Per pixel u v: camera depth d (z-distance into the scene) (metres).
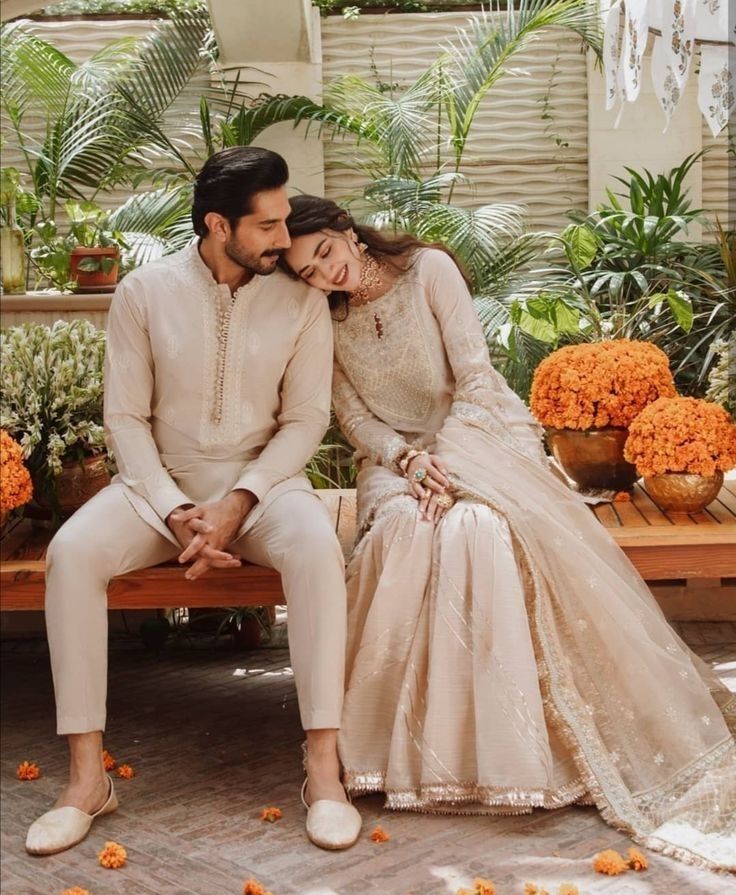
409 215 5.40
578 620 2.98
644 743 2.93
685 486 3.40
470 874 2.53
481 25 6.30
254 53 6.10
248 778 3.09
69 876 2.58
